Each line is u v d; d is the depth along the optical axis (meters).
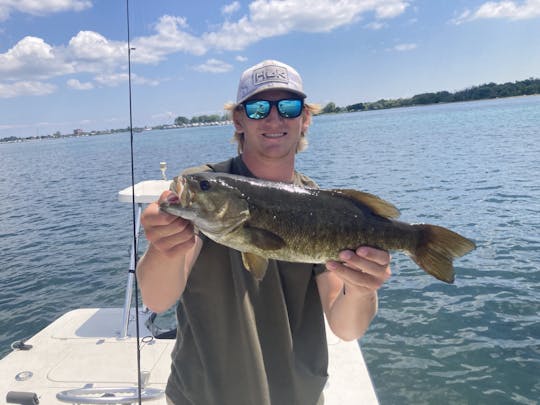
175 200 0.84
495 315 2.54
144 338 1.64
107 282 3.55
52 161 19.12
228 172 1.03
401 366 2.16
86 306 3.12
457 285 2.97
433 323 2.52
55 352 1.55
